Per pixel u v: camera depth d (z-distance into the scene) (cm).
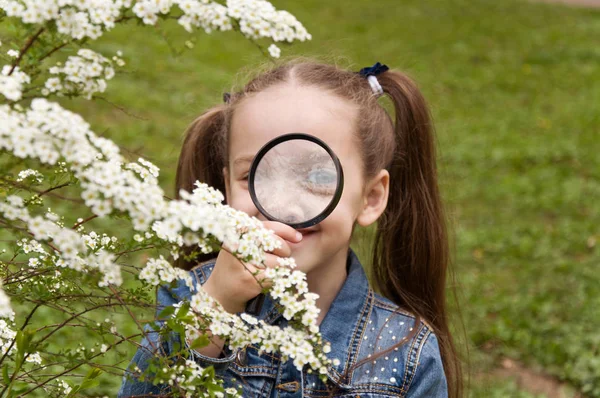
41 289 151
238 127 206
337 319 214
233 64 1062
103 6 132
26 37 135
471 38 1415
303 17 1434
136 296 151
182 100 855
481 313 499
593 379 431
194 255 144
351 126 211
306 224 178
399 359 212
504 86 1173
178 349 146
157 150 688
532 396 411
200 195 142
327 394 206
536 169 844
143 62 960
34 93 142
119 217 132
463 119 1005
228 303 172
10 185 142
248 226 144
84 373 308
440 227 253
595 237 653
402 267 252
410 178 248
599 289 544
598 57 1344
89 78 137
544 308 509
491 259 603
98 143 127
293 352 145
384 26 1445
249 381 201
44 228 132
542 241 643
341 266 218
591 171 842
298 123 202
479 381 420
